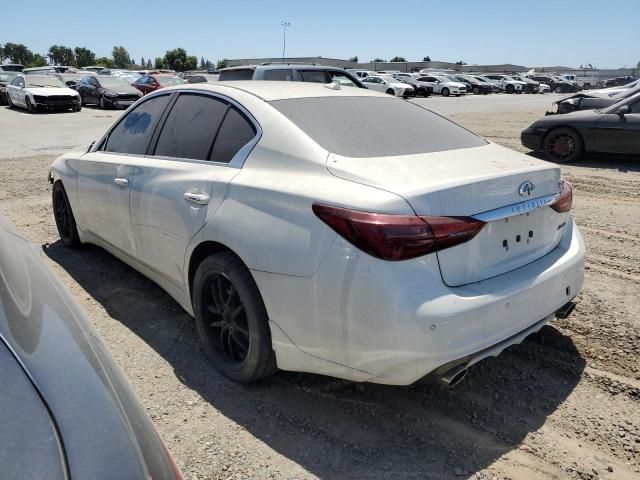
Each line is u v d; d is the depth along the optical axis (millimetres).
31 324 1446
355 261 2318
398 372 2330
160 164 3504
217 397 2930
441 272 2369
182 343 3490
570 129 9930
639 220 6191
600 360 3291
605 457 2512
